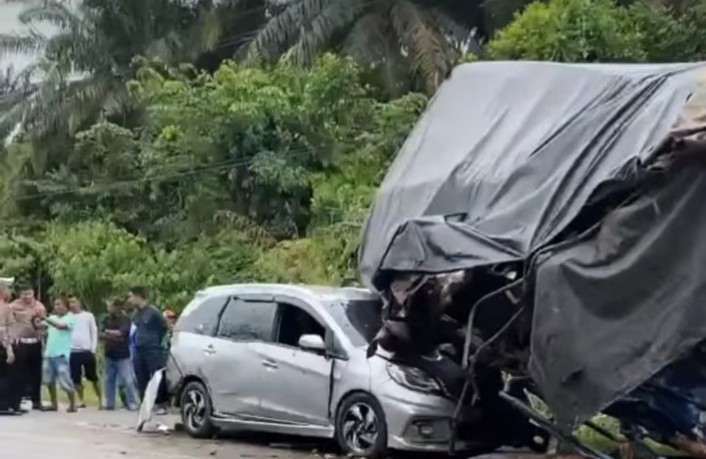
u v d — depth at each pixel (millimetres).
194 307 15406
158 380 15578
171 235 29516
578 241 8406
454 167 9938
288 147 27578
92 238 29406
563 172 8969
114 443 14328
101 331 24453
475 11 34719
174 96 28578
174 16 38688
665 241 7836
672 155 7836
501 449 12469
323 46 32375
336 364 13250
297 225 27609
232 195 28344
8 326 18188
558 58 22000
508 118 10055
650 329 7797
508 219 9039
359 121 27719
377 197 10586
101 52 37906
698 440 8203
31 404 19328
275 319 14219
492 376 10656
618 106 9188
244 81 28047
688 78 9031
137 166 32625
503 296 8961
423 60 31547
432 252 9180
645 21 23000
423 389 12406
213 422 14641
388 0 33281
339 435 13117
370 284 10172
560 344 8125
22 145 37625
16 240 31781
